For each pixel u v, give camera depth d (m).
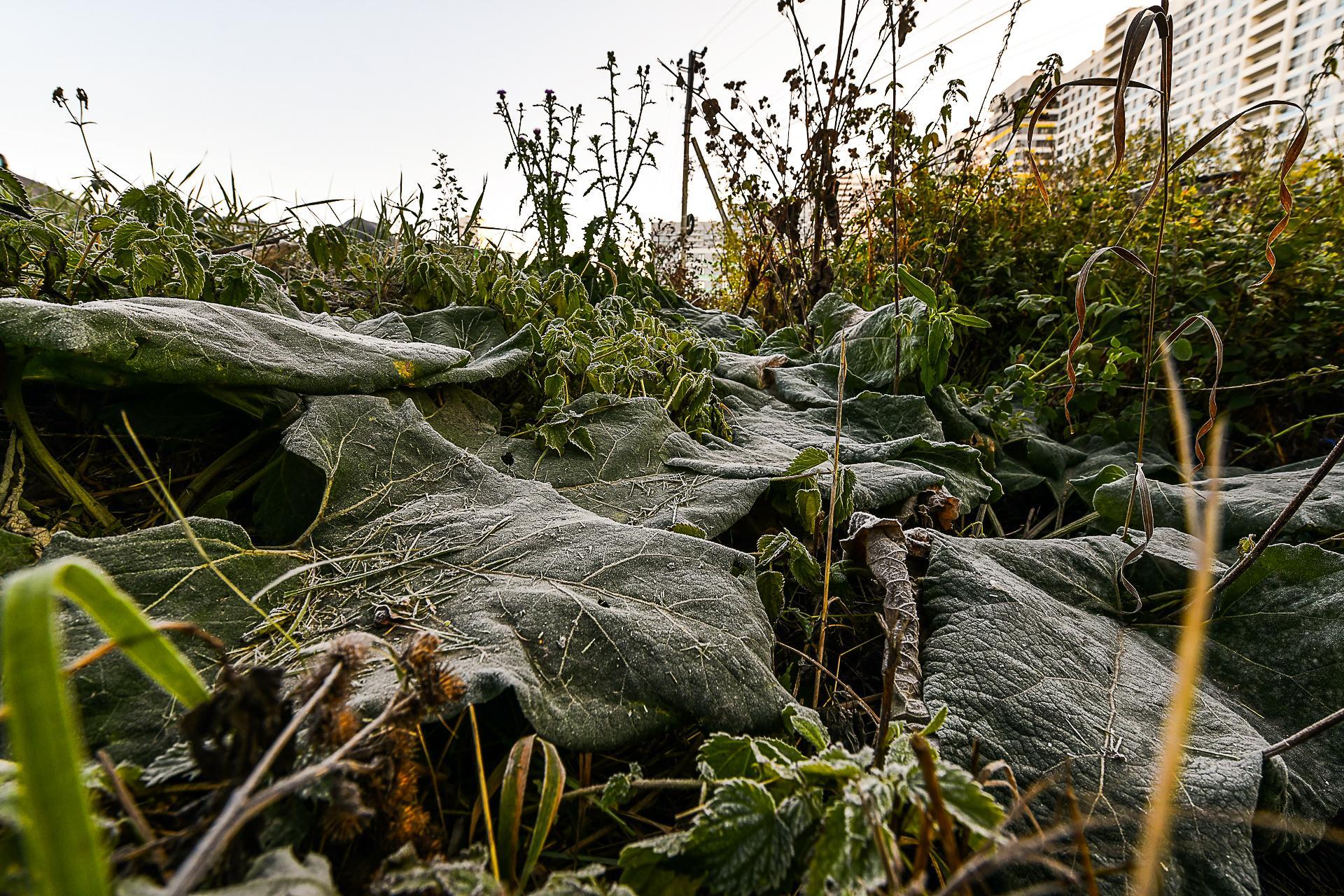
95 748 0.87
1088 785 1.13
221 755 0.65
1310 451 3.26
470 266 3.12
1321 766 1.34
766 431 2.62
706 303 6.02
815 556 1.82
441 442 1.67
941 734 1.17
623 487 1.88
